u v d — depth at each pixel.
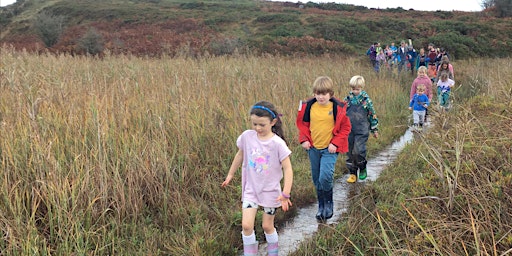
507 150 4.46
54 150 4.52
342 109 4.46
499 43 29.03
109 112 5.54
